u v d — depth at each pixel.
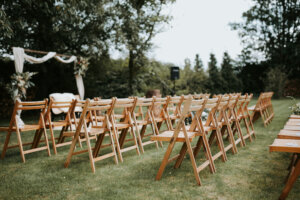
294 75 26.84
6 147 4.22
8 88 8.10
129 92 16.84
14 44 10.64
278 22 26.72
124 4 14.23
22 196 2.67
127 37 13.82
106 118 3.91
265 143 4.92
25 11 10.91
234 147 4.36
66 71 14.62
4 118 11.73
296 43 26.95
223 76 23.58
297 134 2.94
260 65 28.33
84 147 4.98
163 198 2.53
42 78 13.84
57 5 10.33
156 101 5.04
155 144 5.06
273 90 22.34
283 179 3.01
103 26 12.04
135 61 16.02
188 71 20.47
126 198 2.54
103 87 16.98
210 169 3.28
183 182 2.97
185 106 2.93
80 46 12.30
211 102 3.52
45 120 4.57
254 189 2.73
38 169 3.59
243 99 5.16
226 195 2.59
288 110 10.74
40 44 12.20
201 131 3.31
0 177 3.26
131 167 3.59
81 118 3.53
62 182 3.04
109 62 16.55
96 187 2.87
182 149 3.46
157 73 18.31
